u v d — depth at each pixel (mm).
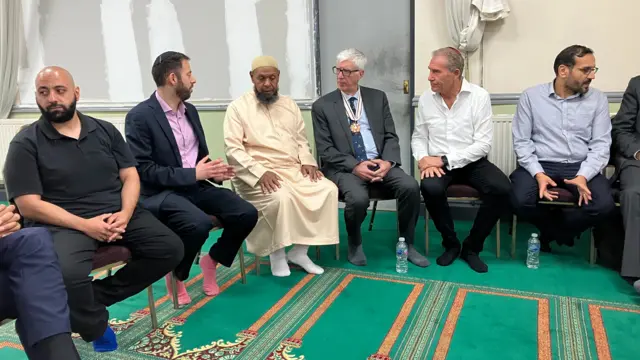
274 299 2418
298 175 2840
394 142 3037
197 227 2217
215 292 2490
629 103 2828
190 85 2436
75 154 1937
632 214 2416
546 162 2871
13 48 4562
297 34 3865
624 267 2426
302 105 3943
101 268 1912
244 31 4000
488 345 1938
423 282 2572
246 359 1878
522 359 1835
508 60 3395
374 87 3822
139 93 4395
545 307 2246
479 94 2885
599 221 2619
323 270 2768
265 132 2834
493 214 2729
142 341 2035
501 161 3424
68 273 1714
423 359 1851
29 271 1489
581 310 2209
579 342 1941
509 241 3223
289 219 2639
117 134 2131
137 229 2014
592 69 2693
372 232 3512
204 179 2400
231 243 2469
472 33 3301
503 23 3355
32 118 4707
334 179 2947
